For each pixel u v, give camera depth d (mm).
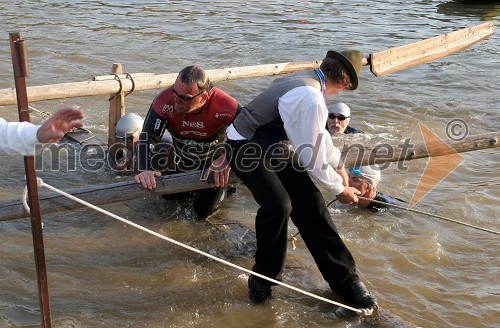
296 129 4488
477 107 9828
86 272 5391
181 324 4793
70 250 5695
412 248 5926
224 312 4953
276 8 16375
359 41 13469
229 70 7750
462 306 5121
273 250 4820
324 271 4949
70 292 5102
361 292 4918
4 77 10156
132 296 5117
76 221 6207
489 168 7719
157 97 5848
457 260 5773
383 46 13117
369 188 6504
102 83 7016
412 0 18188
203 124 5867
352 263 4938
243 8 16203
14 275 5238
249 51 12414
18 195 6617
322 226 4875
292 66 8148
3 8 14805
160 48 12336
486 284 5430
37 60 11125
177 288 5250
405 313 5008
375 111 9516
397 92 10352
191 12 15469
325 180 4613
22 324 4656
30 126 3115
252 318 4895
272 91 4664
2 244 5676
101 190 5066
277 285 5293
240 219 6488
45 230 5996
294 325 4840
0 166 7234
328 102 9789
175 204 6648
